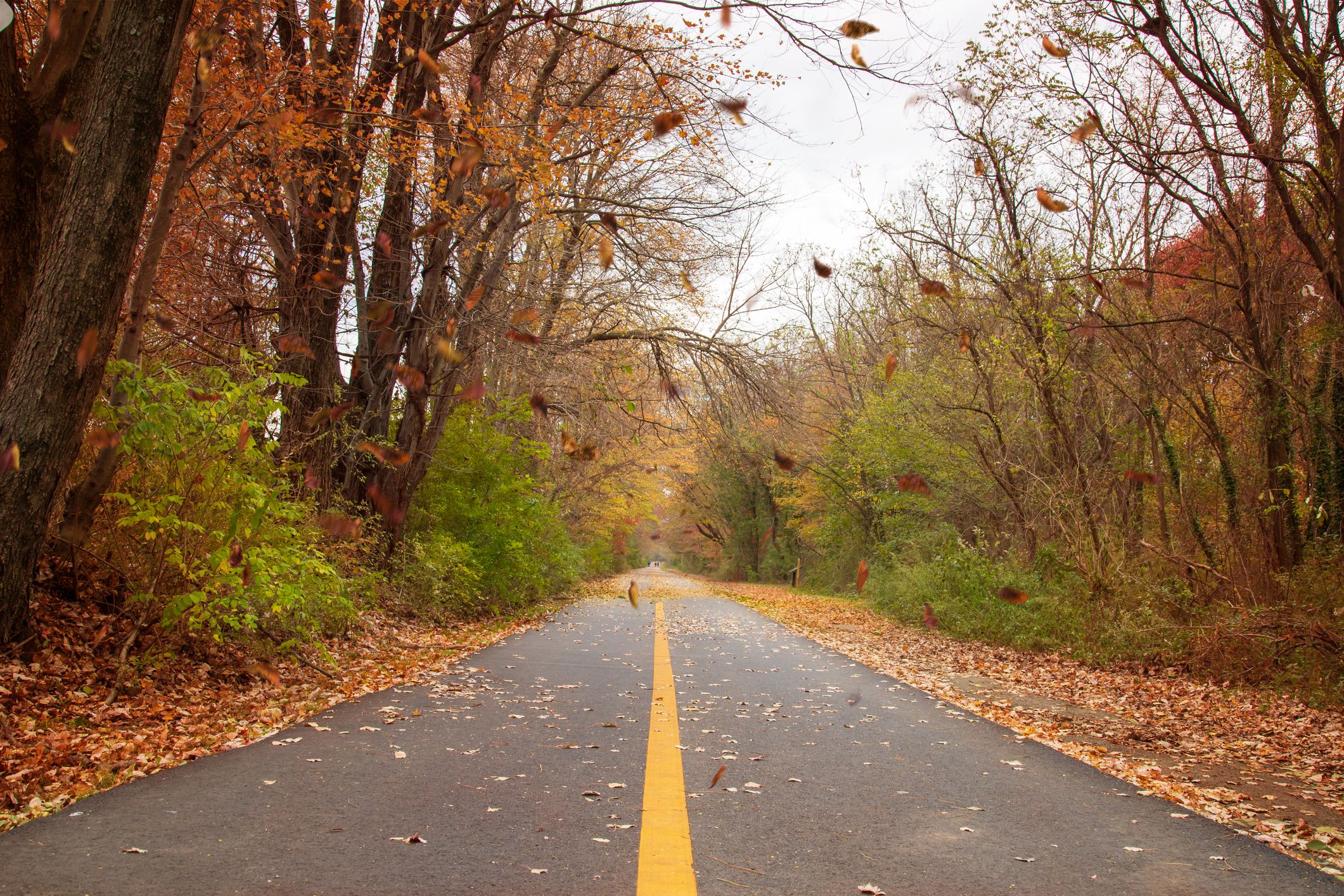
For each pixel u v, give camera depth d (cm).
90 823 352
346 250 1194
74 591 696
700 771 483
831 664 1080
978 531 1803
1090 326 1288
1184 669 1088
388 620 1213
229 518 690
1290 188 1178
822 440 2866
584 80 1570
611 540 3606
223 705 627
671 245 1727
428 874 308
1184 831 395
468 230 1342
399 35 1201
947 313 1809
